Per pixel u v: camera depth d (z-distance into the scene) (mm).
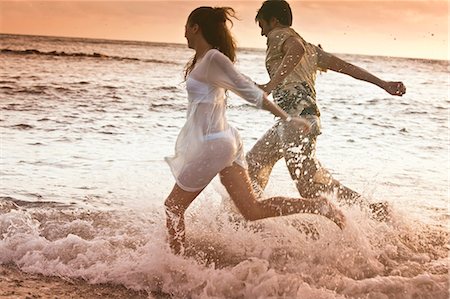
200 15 4445
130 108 14422
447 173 8258
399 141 11203
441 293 4098
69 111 13320
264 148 5379
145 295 4125
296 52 5191
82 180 7016
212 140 4328
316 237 4812
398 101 19422
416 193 7004
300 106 5270
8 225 5113
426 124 14242
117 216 5508
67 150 8805
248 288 4113
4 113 12523
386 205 5434
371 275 4418
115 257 4543
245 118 12344
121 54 39562
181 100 16625
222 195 5164
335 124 13289
